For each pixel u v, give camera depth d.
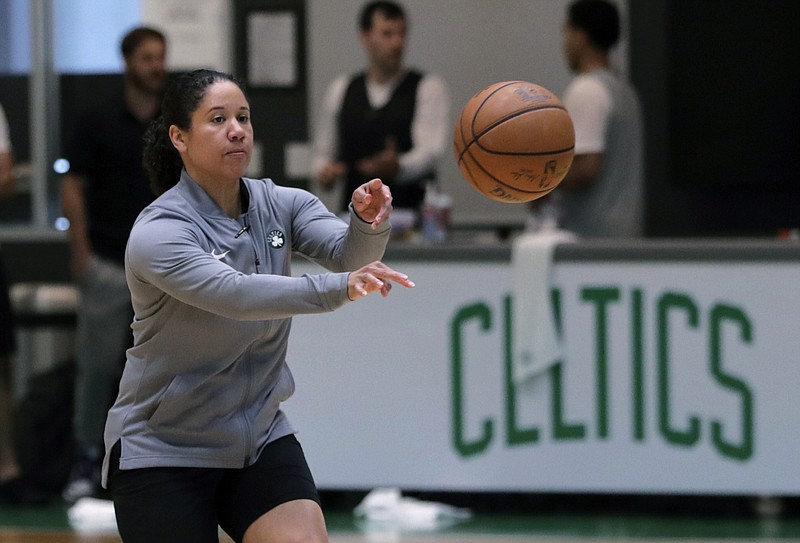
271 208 8.27
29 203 22.38
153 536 7.88
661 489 15.52
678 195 22.14
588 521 15.85
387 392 16.06
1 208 22.44
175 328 7.79
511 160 8.69
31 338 20.53
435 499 17.19
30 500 18.02
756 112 21.45
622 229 16.88
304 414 16.20
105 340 18.17
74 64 22.55
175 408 7.95
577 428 15.67
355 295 7.11
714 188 21.98
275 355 8.21
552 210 17.33
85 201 18.30
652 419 15.54
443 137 19.16
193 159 7.86
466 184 22.36
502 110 8.75
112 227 18.11
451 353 15.94
